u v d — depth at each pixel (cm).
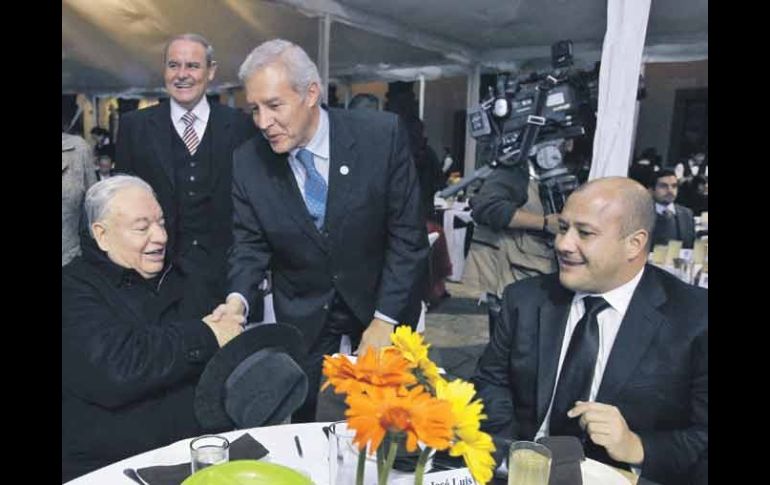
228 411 138
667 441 140
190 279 198
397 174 186
